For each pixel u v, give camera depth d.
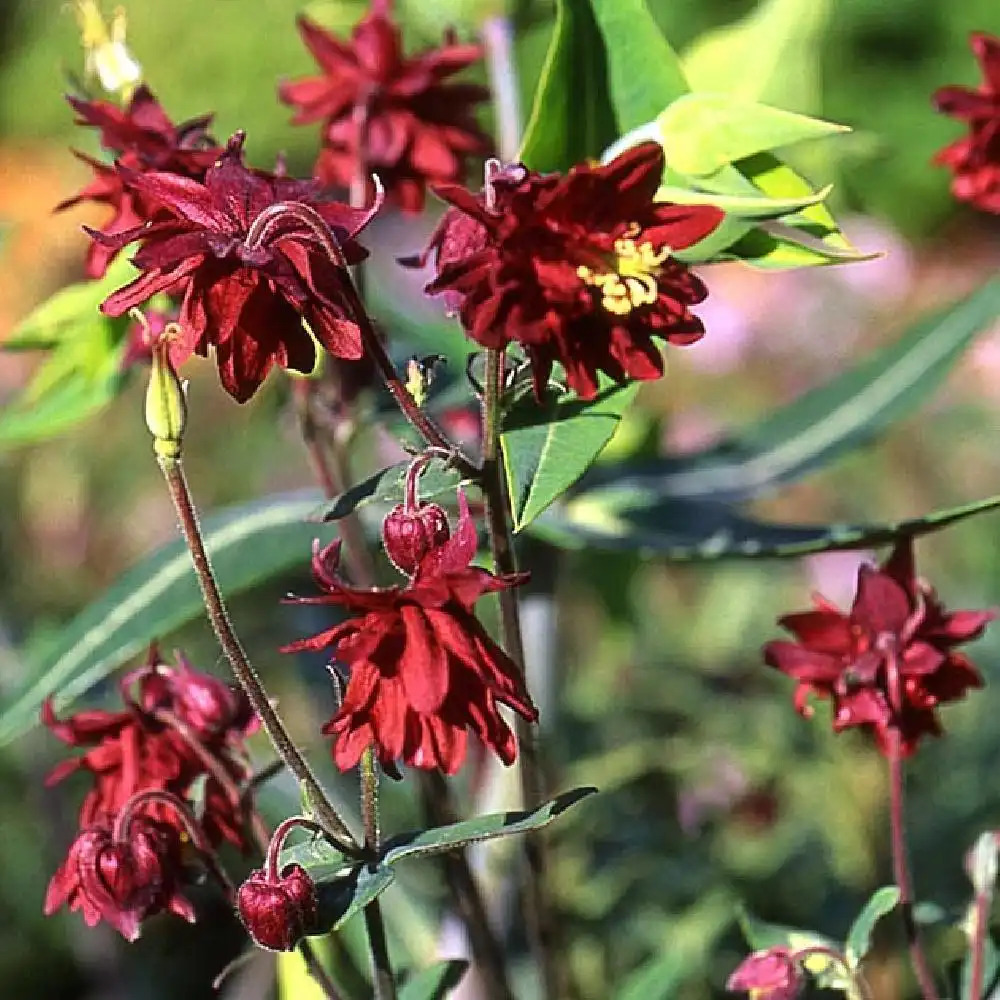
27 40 2.91
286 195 0.51
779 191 0.57
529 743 0.59
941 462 1.41
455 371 0.71
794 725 0.85
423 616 0.50
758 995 0.58
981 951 0.61
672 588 1.14
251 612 1.01
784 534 0.65
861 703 0.59
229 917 0.99
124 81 0.64
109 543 1.38
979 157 0.68
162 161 0.57
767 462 0.73
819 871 0.85
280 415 0.71
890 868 0.82
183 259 0.50
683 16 2.81
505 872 0.71
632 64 0.58
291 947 0.52
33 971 1.14
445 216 0.53
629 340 0.51
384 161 0.65
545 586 0.73
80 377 0.67
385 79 0.65
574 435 0.53
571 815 0.83
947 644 0.60
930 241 2.87
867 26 2.90
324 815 0.53
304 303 0.50
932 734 0.61
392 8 0.72
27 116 2.90
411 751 0.51
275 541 0.67
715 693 0.89
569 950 0.78
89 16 0.64
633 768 0.85
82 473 1.37
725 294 1.61
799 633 0.60
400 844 0.53
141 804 0.56
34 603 1.29
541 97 0.58
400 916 0.72
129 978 0.98
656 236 0.51
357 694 0.51
